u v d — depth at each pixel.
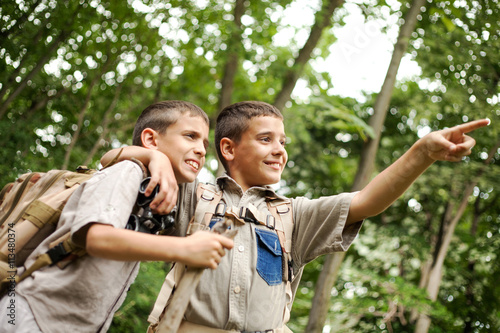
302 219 1.97
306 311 10.35
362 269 8.95
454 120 8.41
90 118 7.02
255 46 7.34
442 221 8.09
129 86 7.20
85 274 1.55
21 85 5.32
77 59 6.33
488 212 9.19
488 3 6.96
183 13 6.30
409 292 6.87
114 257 1.38
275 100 6.84
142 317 6.24
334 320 8.04
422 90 8.30
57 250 1.53
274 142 2.04
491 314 8.25
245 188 2.06
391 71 6.43
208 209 1.90
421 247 8.46
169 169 1.68
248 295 1.75
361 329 7.98
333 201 1.90
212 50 6.84
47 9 5.28
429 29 7.30
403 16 6.90
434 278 7.66
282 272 1.88
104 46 6.17
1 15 4.91
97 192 1.48
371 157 6.21
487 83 7.68
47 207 1.63
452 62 7.46
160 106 1.94
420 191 8.36
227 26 6.48
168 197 1.62
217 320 1.73
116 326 5.98
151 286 6.09
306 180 10.95
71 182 1.73
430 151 1.63
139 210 1.66
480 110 7.60
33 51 5.33
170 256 1.38
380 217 9.41
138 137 1.96
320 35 6.96
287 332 1.96
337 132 10.19
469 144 1.55
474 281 8.45
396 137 9.52
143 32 6.20
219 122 2.21
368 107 9.54
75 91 6.84
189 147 1.85
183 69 7.68
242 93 9.03
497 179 7.74
